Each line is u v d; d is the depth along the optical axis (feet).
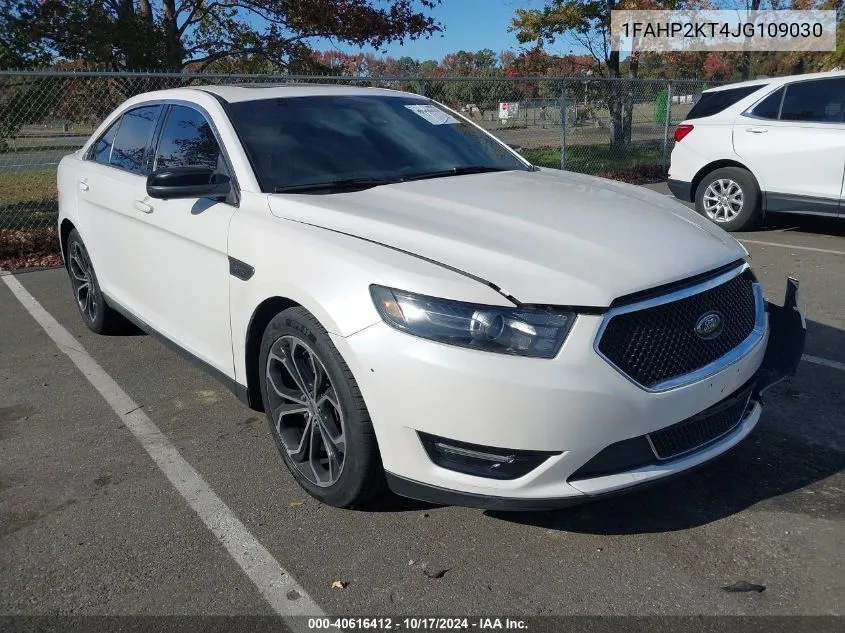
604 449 8.20
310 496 10.32
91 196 15.64
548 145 46.19
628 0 61.93
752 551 8.95
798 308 10.44
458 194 10.78
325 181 11.44
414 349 8.11
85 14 42.01
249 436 12.23
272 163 11.45
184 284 12.26
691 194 29.60
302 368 9.81
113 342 17.15
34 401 13.80
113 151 15.67
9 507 10.20
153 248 13.12
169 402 13.65
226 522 9.76
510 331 7.93
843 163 24.73
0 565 8.93
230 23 50.90
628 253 8.80
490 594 8.30
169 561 8.97
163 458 11.52
